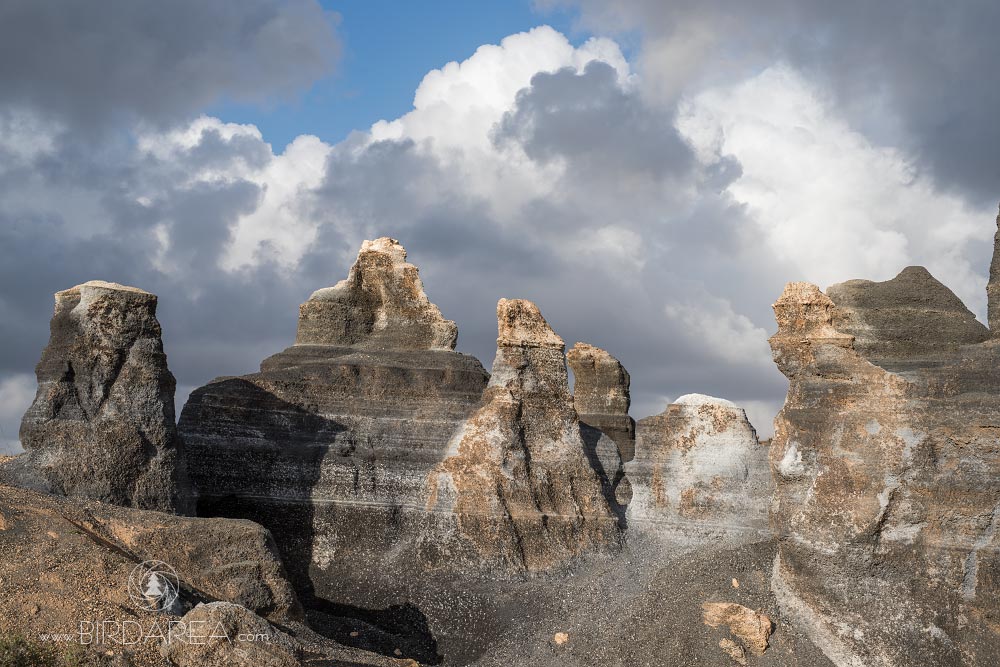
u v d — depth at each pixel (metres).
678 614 32.41
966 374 31.45
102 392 31.86
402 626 34.62
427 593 35.53
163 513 29.88
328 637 32.81
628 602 34.25
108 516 28.14
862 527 31.09
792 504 32.53
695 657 30.94
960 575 30.62
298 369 40.19
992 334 32.56
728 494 39.31
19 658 21.02
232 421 38.44
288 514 37.69
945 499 31.00
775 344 34.44
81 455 30.89
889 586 31.03
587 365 49.38
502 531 36.75
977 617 30.31
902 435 31.48
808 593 31.47
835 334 33.22
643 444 41.28
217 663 22.64
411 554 36.94
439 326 43.22
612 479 41.06
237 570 28.22
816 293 33.94
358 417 39.62
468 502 37.28
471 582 35.91
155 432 32.25
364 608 35.25
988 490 30.59
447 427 39.47
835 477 31.84
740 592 32.97
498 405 38.88
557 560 37.06
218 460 37.88
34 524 25.80
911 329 33.69
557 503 38.47
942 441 31.20
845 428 32.16
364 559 37.00
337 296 43.81
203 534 28.50
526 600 35.22
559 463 39.06
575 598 35.22
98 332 32.16
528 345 39.97
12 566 23.95
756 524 38.69
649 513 39.78
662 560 37.38
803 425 32.81
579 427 40.81
